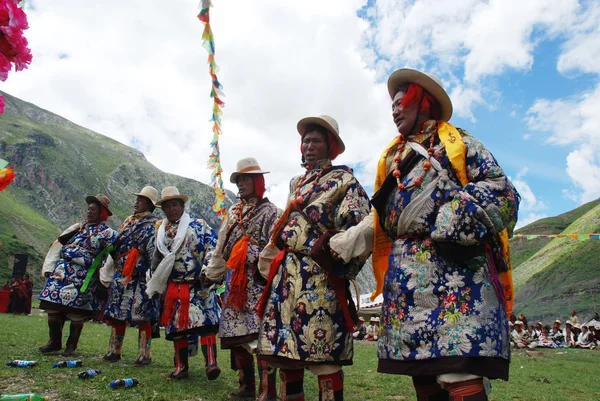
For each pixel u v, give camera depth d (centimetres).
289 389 335
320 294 329
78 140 17962
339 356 323
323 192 351
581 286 3781
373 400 476
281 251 358
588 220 4678
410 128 277
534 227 6588
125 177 16625
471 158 252
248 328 446
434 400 264
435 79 272
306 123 384
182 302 529
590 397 575
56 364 541
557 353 1552
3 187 228
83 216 13238
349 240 302
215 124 682
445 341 224
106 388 446
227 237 492
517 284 4747
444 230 229
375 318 2031
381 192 276
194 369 623
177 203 586
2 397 303
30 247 7038
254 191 489
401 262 252
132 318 619
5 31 229
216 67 642
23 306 1962
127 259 629
